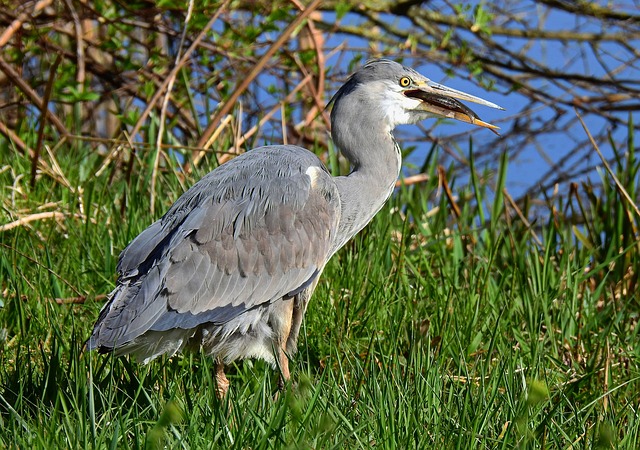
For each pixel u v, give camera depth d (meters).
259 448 6.94
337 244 10.07
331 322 10.04
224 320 8.76
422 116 10.41
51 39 17.16
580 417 8.42
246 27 16.00
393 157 10.30
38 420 7.56
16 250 10.24
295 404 7.52
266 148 9.64
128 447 7.02
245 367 9.49
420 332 9.73
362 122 10.16
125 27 16.58
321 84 15.67
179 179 12.54
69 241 11.38
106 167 14.15
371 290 10.30
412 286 11.02
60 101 15.39
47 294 10.14
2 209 11.87
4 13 15.05
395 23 19.44
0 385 8.45
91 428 7.07
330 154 12.95
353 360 9.40
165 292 8.50
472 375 8.85
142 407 8.29
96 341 8.10
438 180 13.84
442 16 19.11
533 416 7.99
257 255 8.92
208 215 8.86
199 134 14.62
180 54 14.75
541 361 9.40
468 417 7.91
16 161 13.24
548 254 11.01
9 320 9.87
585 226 12.96
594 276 12.02
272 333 9.16
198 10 14.95
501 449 7.38
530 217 20.47
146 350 8.70
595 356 9.54
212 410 7.72
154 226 9.05
